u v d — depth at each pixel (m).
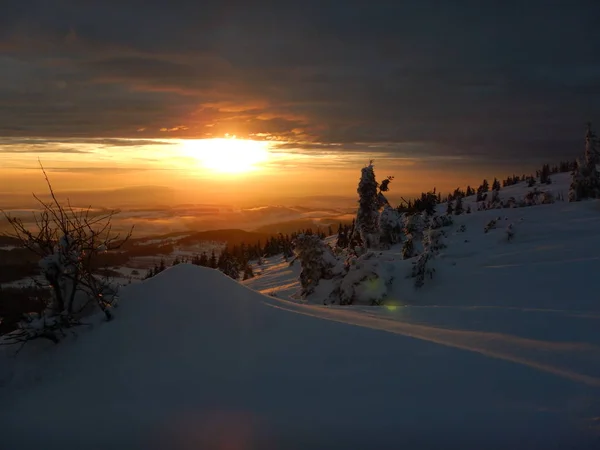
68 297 7.11
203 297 6.99
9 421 5.00
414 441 4.22
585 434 4.17
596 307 15.35
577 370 5.51
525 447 4.09
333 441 4.29
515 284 19.48
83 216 7.34
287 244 78.25
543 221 32.50
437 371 5.20
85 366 6.02
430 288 21.17
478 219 36.75
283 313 6.67
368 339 5.94
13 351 6.47
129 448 4.43
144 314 6.75
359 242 39.75
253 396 5.01
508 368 5.27
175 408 4.94
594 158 42.22
